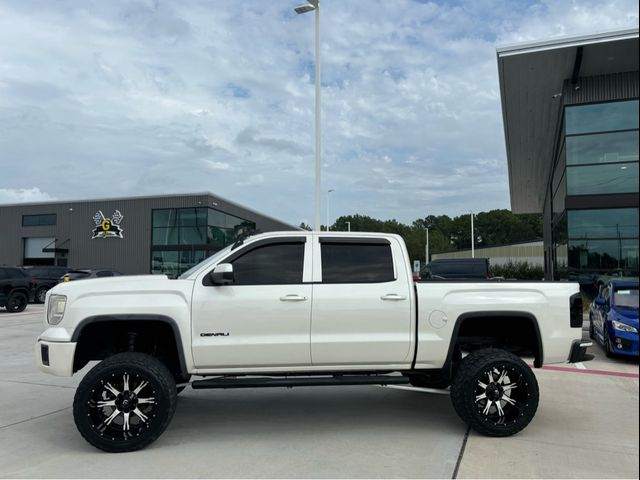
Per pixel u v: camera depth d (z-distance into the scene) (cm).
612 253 2036
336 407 643
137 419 506
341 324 520
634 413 617
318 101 1791
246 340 508
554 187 2895
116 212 4275
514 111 2488
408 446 494
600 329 1117
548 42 1858
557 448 488
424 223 12912
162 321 504
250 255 535
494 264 6266
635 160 2039
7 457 470
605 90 2088
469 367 523
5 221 4581
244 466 443
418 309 531
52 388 743
